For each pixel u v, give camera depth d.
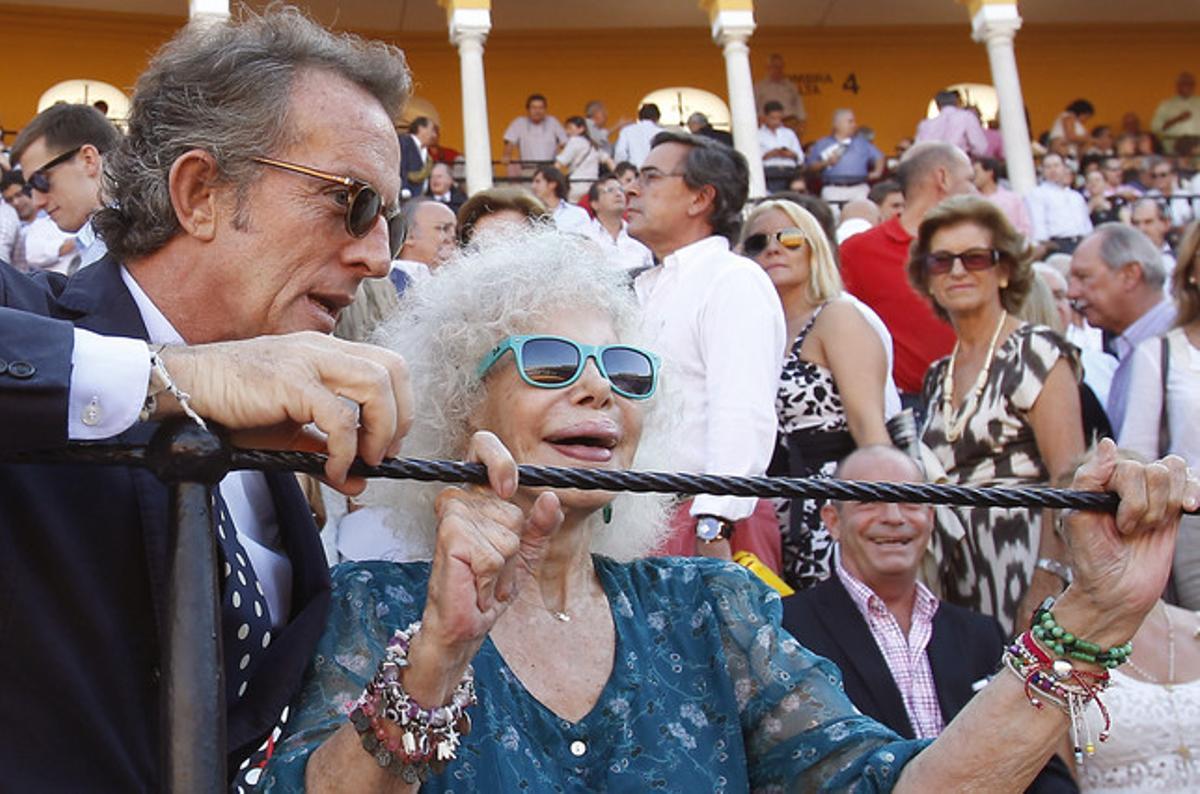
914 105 26.03
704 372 4.68
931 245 5.32
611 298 2.71
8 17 23.30
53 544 2.00
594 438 2.57
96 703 1.99
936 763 2.19
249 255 2.30
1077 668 2.15
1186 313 5.62
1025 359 5.05
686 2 25.06
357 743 1.86
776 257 5.41
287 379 1.75
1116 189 20.52
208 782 1.56
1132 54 26.70
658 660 2.43
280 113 2.29
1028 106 26.39
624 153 18.72
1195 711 3.81
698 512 4.42
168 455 1.65
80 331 1.78
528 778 2.22
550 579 2.47
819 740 2.35
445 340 2.63
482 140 21.25
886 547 4.08
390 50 2.45
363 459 1.77
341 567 2.49
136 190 2.30
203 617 1.61
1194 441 5.43
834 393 5.17
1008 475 5.04
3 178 11.20
